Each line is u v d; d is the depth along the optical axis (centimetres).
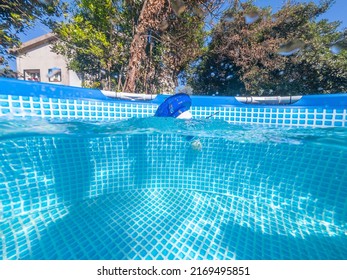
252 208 218
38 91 243
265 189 233
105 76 840
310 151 210
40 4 582
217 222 190
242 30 773
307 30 786
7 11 562
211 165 265
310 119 280
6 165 184
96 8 618
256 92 858
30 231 168
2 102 218
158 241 160
